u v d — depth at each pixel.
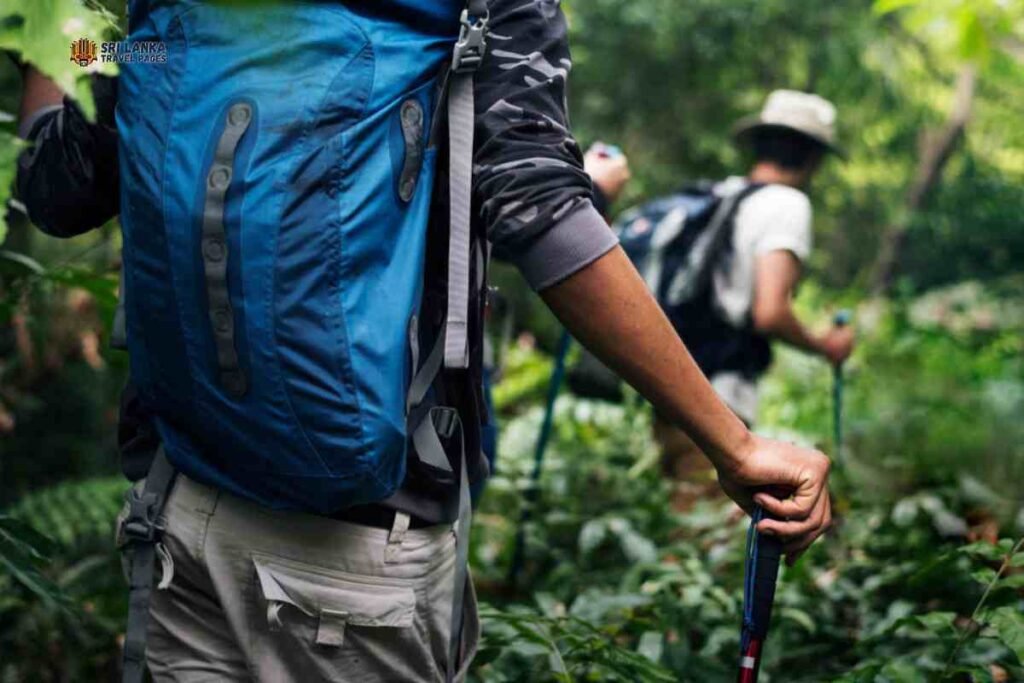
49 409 5.38
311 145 1.50
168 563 1.72
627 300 1.61
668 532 4.17
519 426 5.46
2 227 1.28
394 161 1.56
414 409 1.68
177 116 1.53
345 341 1.52
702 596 3.22
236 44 1.53
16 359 4.53
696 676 2.89
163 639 1.79
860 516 3.69
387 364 1.54
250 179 1.49
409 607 1.72
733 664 3.01
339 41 1.54
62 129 1.76
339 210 1.51
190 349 1.54
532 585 3.93
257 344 1.51
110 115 1.71
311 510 1.61
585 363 4.62
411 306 1.58
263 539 1.68
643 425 5.21
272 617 1.66
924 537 3.50
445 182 1.68
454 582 1.71
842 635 3.06
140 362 1.62
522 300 9.62
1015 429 5.13
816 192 13.02
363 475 1.55
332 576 1.69
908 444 4.79
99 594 3.56
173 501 1.72
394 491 1.61
